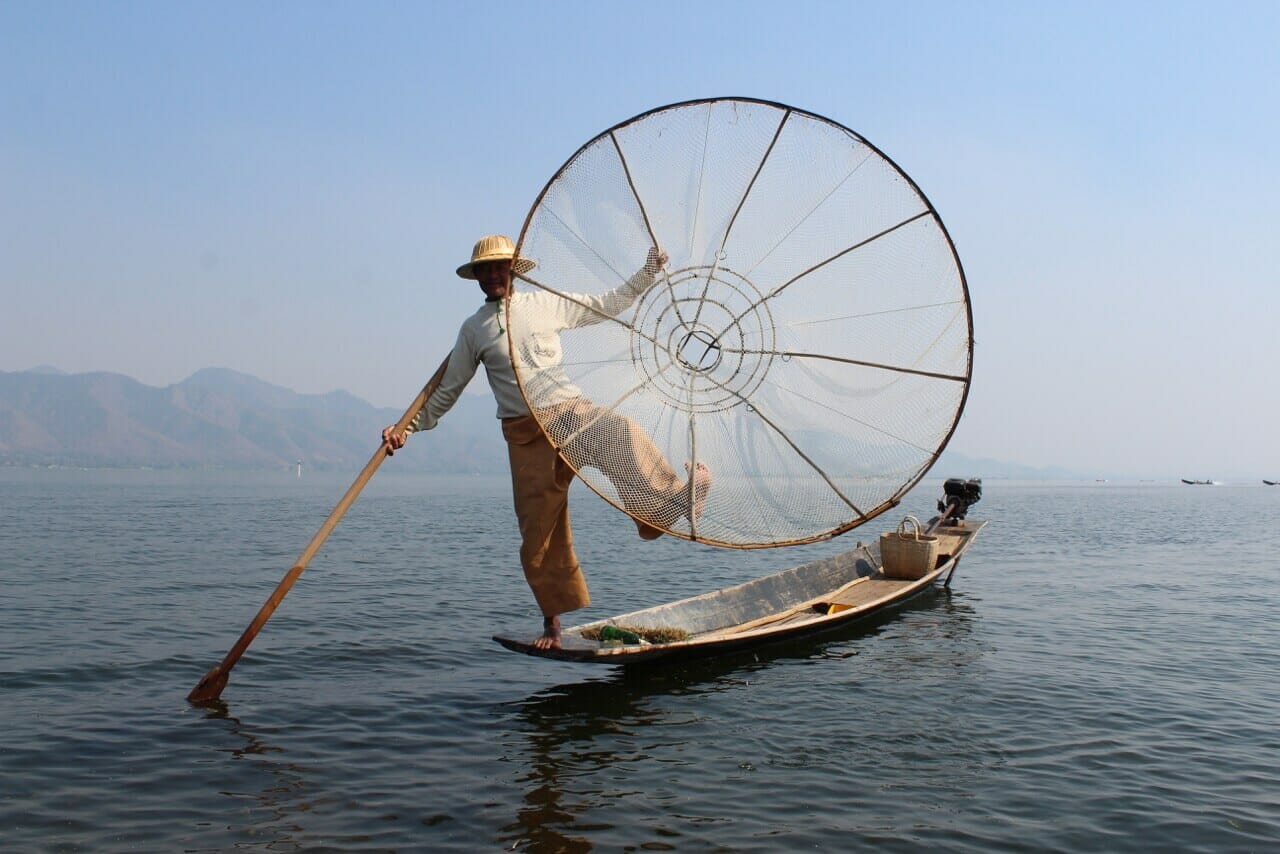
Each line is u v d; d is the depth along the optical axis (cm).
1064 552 2202
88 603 1205
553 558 694
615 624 867
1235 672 891
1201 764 615
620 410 664
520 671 845
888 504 671
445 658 898
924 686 809
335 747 623
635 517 657
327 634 1012
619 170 651
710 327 685
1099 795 557
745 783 568
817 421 686
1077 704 760
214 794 538
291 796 536
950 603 1309
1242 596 1438
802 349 688
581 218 646
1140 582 1612
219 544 2127
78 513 3334
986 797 551
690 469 670
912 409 664
